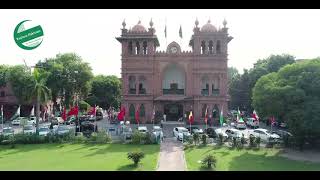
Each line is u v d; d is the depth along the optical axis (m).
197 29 66.81
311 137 41.81
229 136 45.38
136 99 67.69
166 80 70.38
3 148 41.50
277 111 40.28
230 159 34.75
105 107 91.19
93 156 36.00
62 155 36.72
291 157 36.25
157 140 44.84
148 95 67.44
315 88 39.09
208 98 66.75
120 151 39.16
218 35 66.62
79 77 75.25
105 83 89.94
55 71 73.31
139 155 31.20
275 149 40.97
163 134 52.69
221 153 38.06
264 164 32.44
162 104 67.88
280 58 76.38
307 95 39.25
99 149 40.53
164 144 44.44
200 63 66.94
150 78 67.50
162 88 68.44
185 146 42.25
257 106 43.47
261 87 43.41
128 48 67.75
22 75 71.75
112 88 90.81
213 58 66.75
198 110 66.88
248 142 43.88
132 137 44.78
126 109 67.88
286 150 40.38
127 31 67.19
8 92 81.12
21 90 72.00
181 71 70.00
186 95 67.25
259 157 36.06
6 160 34.00
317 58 43.94
